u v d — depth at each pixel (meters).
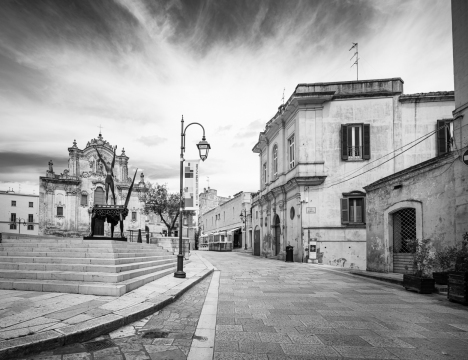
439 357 4.41
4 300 6.71
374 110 21.69
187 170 12.30
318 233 21.17
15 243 11.62
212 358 4.34
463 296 7.64
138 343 4.89
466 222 9.59
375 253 14.28
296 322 6.10
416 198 11.90
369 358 4.38
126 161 55.38
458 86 10.23
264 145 32.19
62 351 4.48
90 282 8.14
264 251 30.17
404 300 8.25
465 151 9.74
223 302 7.94
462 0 10.29
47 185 49.09
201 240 62.56
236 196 48.81
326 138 21.84
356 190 21.19
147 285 9.19
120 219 14.85
